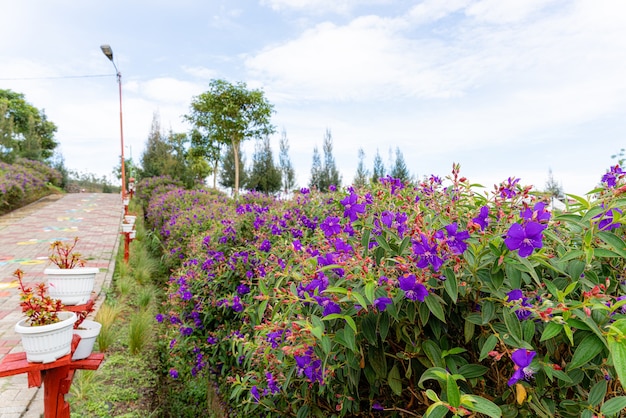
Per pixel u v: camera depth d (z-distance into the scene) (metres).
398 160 28.02
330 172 29.83
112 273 7.62
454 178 1.83
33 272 7.55
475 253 1.31
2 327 4.81
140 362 4.27
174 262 8.27
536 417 1.34
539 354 1.36
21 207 17.83
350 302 1.48
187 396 3.88
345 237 1.87
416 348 1.44
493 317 1.30
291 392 2.21
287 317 1.87
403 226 1.62
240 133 19.41
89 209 18.22
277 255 3.13
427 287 1.34
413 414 1.50
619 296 1.41
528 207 1.45
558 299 1.21
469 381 1.40
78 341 2.42
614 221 1.29
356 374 1.54
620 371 0.99
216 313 3.99
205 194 15.31
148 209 16.67
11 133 23.12
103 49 14.55
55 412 2.27
